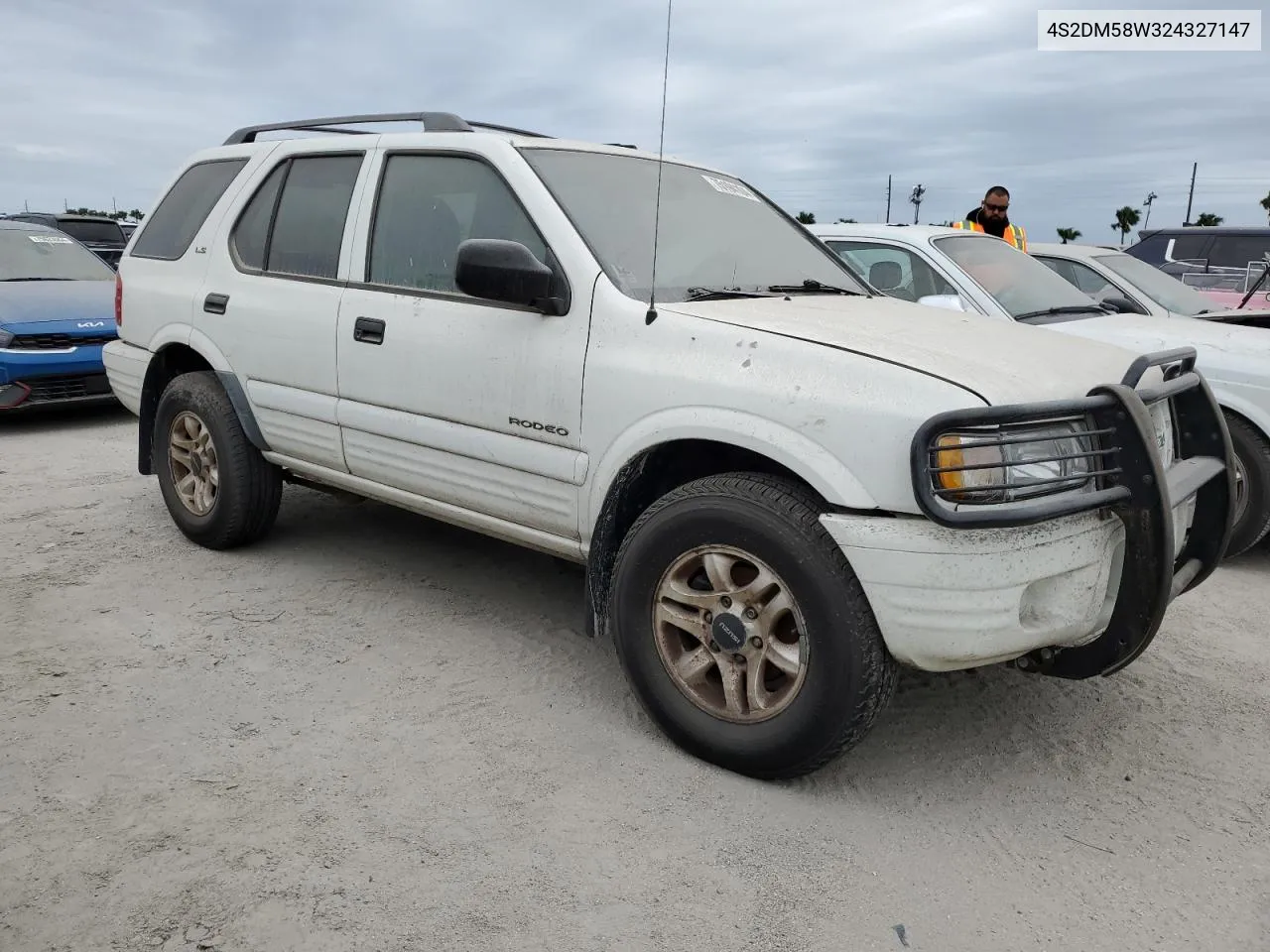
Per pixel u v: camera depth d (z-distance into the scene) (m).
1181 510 3.17
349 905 2.35
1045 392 2.72
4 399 7.74
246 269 4.46
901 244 5.95
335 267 4.08
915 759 3.14
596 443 3.18
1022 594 2.60
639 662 3.13
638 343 3.11
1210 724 3.42
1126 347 5.26
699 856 2.59
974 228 7.85
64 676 3.49
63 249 9.45
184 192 5.02
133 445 7.42
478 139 3.68
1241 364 5.00
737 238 3.91
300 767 2.95
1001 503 2.56
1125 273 6.71
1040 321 5.51
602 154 3.88
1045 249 7.03
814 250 4.25
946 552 2.55
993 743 3.26
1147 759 3.18
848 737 2.76
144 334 4.95
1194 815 2.87
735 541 2.84
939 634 2.59
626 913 2.36
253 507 4.64
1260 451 5.02
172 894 2.37
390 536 5.15
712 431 2.88
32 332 7.75
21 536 5.06
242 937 2.24
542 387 3.30
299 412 4.19
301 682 3.51
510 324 3.41
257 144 4.69
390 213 3.93
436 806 2.76
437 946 2.23
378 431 3.88
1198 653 4.05
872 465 2.62
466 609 4.23
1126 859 2.65
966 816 2.83
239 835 2.60
